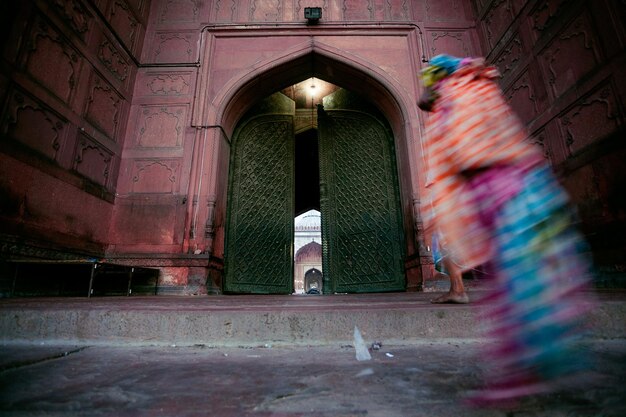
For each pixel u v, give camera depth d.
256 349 1.20
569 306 0.63
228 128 5.27
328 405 0.60
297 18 5.58
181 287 4.09
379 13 5.62
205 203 4.51
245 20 5.56
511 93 4.26
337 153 5.97
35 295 3.05
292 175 6.02
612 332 1.21
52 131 3.34
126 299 2.49
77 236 3.68
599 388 0.63
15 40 2.93
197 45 5.32
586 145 3.03
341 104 6.27
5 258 2.75
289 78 5.70
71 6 3.68
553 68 3.52
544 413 0.54
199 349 1.20
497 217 0.73
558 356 0.61
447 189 0.89
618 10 2.77
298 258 24.11
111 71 4.44
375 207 5.37
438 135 0.99
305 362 0.97
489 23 4.95
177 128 4.84
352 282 5.23
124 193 4.50
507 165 0.78
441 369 0.85
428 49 5.32
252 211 5.41
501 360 0.65
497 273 0.69
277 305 1.69
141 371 0.87
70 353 1.13
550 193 0.71
